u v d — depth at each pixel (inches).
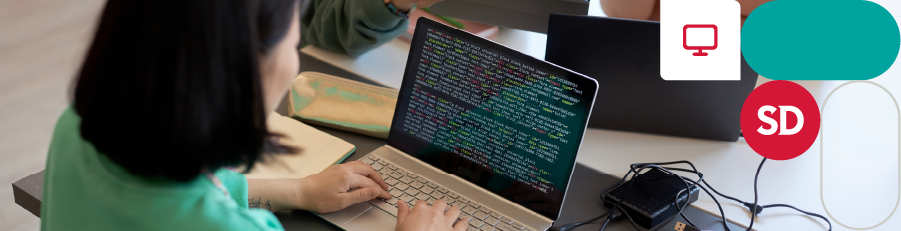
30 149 84.8
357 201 33.8
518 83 34.0
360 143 42.3
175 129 15.8
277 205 33.0
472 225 33.0
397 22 53.6
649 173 38.6
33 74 100.3
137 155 16.9
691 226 34.4
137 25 15.2
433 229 30.5
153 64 15.2
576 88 31.9
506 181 35.3
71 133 20.7
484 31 57.9
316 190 33.4
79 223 19.6
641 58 42.1
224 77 15.9
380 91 45.0
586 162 41.9
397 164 38.5
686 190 36.5
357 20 52.6
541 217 34.0
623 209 35.3
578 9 45.3
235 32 15.6
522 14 48.3
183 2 14.8
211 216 19.0
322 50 56.8
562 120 32.7
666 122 45.3
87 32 17.1
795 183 40.1
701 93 43.3
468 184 36.7
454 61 36.3
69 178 19.9
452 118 37.0
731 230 34.8
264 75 18.8
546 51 43.5
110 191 18.6
